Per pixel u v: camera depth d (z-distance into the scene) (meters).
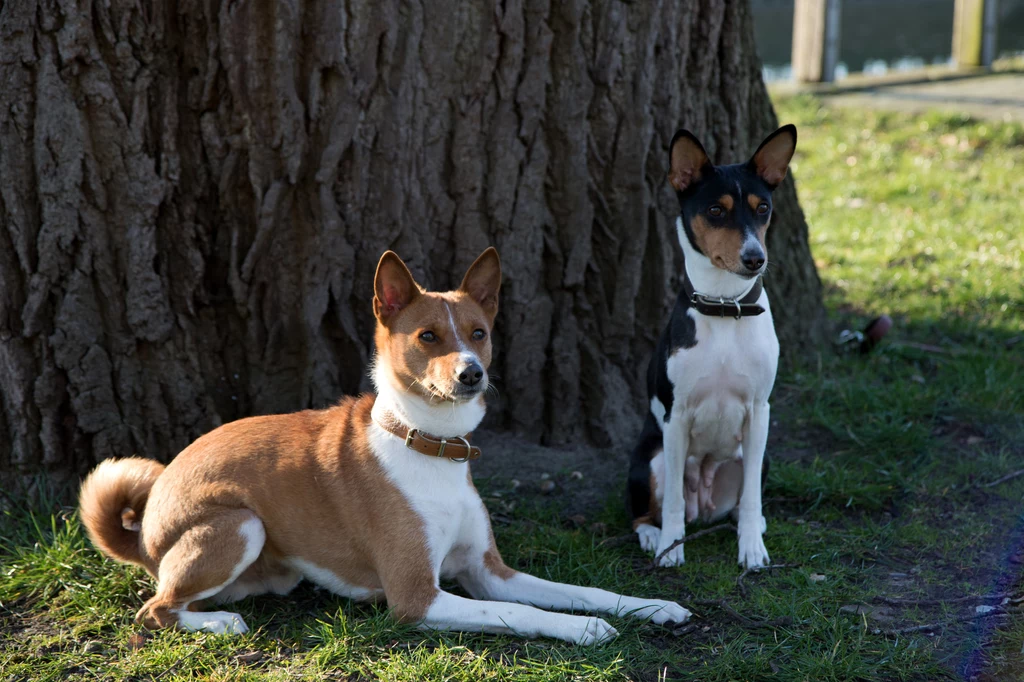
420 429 3.53
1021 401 5.52
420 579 3.49
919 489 4.65
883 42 20.22
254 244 4.40
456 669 3.25
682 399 4.07
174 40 4.21
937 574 3.92
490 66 4.54
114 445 4.45
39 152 4.13
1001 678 3.19
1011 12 24.61
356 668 3.27
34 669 3.31
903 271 7.71
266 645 3.44
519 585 3.73
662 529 4.12
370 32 4.33
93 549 4.02
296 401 4.64
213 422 4.57
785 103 13.23
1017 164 10.41
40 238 4.19
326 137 4.38
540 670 3.22
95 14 4.08
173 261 4.40
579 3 4.57
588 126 4.76
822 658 3.29
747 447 4.13
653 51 4.78
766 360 4.02
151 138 4.25
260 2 4.18
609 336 5.02
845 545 4.17
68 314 4.28
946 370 5.91
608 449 5.06
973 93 13.34
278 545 3.62
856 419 5.39
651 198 4.95
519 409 5.00
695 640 3.49
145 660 3.32
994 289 7.12
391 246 4.59
